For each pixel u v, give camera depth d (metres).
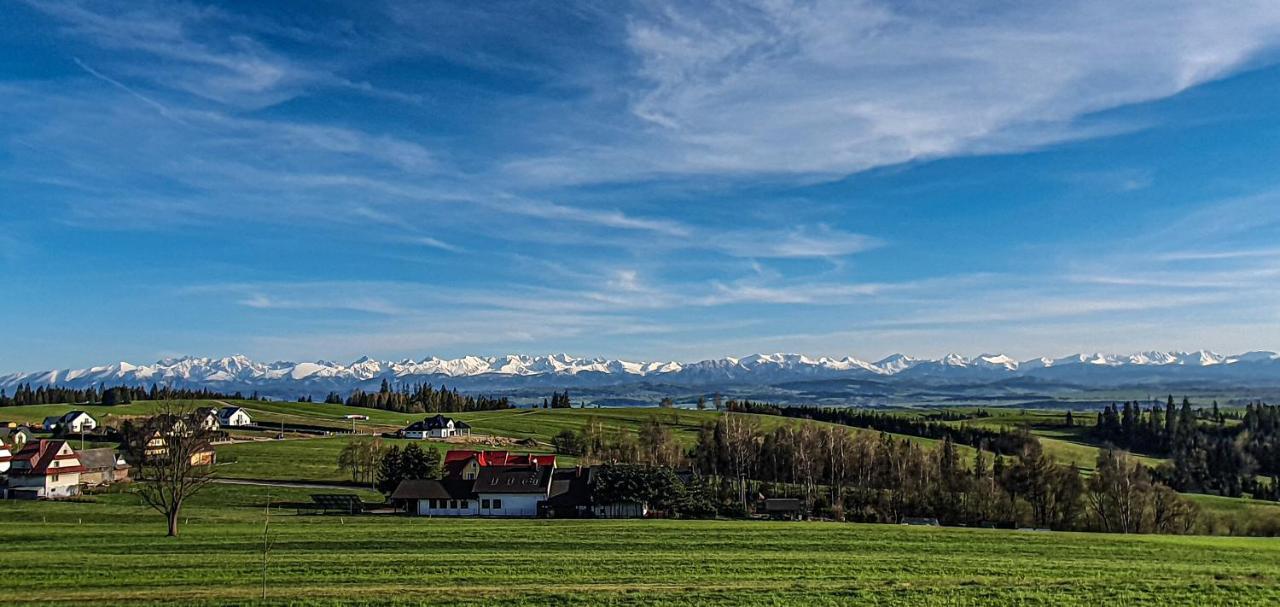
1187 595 48.62
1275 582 52.28
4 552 61.06
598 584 50.75
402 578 52.16
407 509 111.31
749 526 81.75
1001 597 47.94
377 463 140.50
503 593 47.97
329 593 47.62
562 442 192.38
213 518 88.31
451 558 59.56
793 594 48.19
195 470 94.50
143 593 47.09
